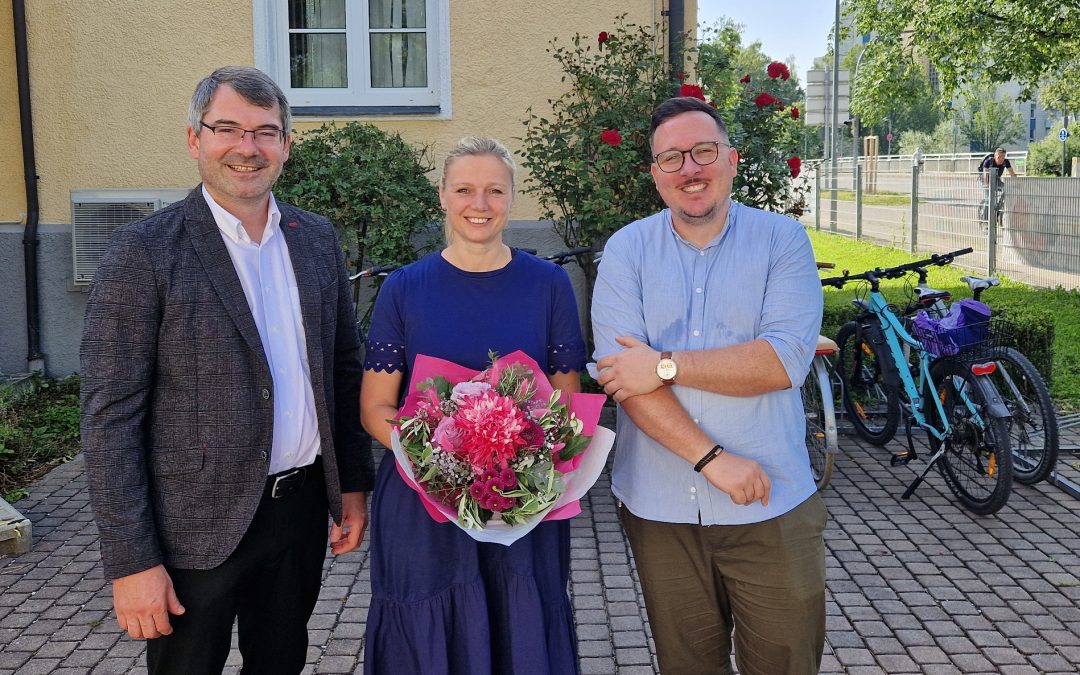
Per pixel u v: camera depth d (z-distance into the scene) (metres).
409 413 2.18
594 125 6.33
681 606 2.34
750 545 2.24
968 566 4.05
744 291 2.24
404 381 2.36
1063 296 10.94
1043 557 4.13
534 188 6.48
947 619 3.57
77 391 6.90
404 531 2.23
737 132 6.17
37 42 6.89
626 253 2.34
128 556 1.99
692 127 2.19
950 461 4.84
